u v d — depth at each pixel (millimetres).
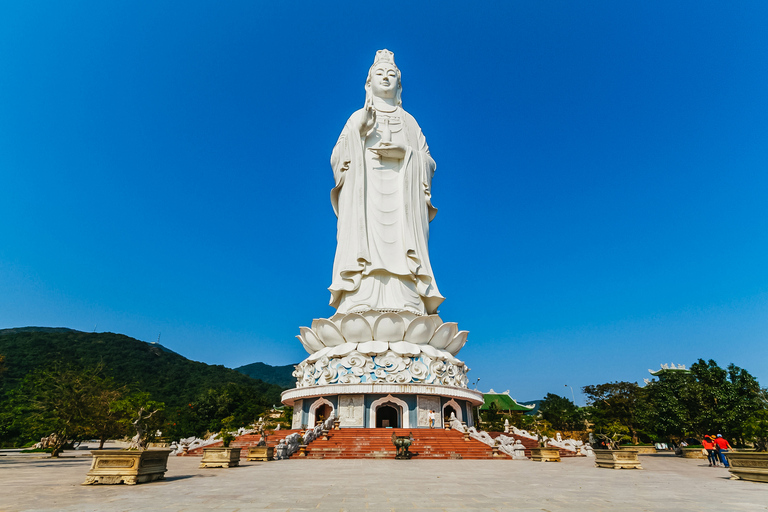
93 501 11562
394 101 54000
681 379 34812
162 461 16766
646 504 11773
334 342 43219
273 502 11531
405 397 39656
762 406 32062
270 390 119312
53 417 36906
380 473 19562
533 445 40906
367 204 47562
